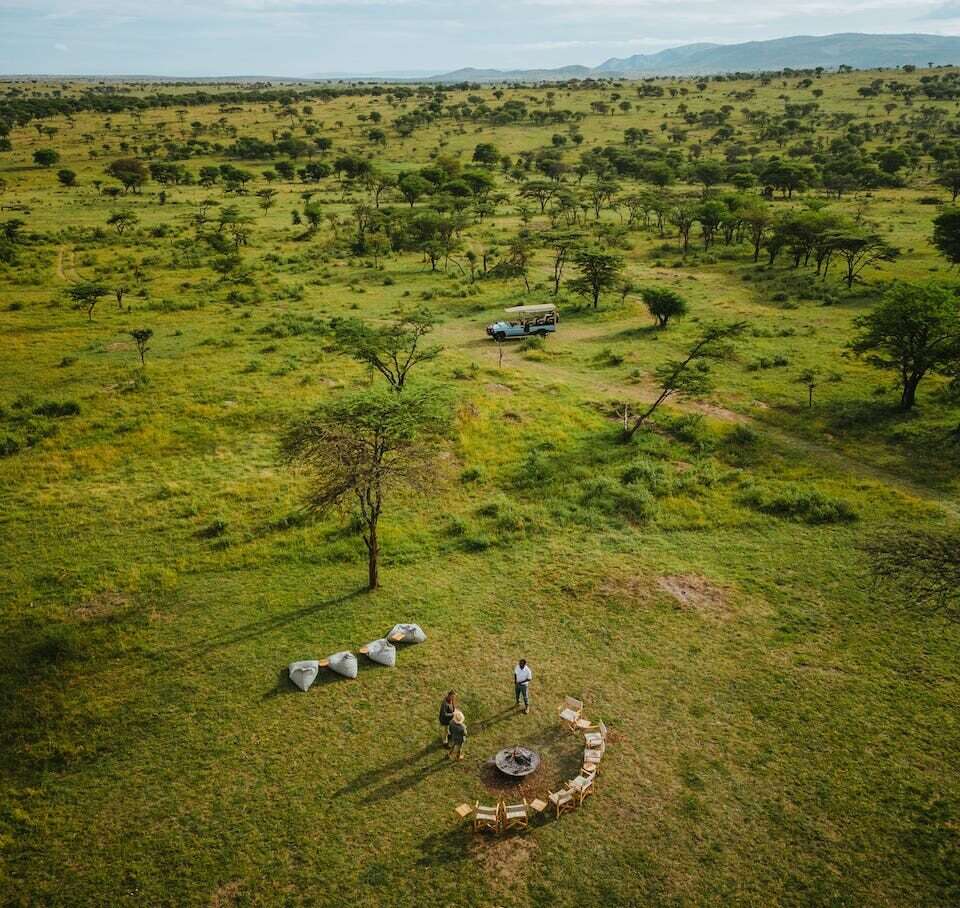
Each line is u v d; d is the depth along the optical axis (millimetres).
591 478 38812
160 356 58812
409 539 32406
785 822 18094
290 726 21359
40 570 29703
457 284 88125
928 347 45344
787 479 38969
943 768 19703
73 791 19188
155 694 22719
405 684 23125
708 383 45688
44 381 52594
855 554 30812
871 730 21109
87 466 39719
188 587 28672
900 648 24750
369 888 16422
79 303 74375
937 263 89188
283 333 65500
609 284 78875
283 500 35844
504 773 19328
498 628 26031
